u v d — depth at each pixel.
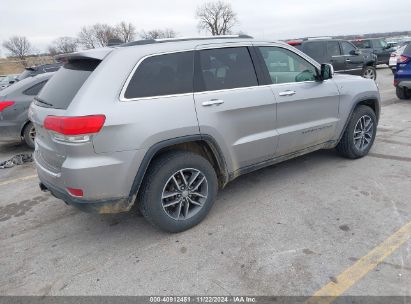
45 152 3.25
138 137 2.99
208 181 3.54
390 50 20.70
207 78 3.48
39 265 3.12
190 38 3.54
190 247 3.23
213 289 2.67
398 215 3.51
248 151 3.82
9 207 4.39
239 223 3.59
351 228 3.34
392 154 5.29
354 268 2.78
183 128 3.22
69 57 3.38
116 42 3.81
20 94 6.82
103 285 2.80
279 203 3.95
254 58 3.88
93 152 2.88
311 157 5.36
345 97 4.70
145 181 3.21
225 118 3.53
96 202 3.00
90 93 2.90
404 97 9.89
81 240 3.50
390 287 2.55
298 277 2.72
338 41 11.69
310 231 3.34
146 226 3.67
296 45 10.80
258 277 2.76
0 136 6.79
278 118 4.00
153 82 3.17
